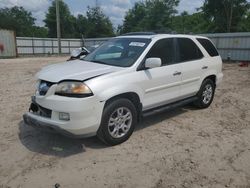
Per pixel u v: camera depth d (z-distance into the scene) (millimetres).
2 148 4660
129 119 4906
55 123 4207
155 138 5133
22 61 24438
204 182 3717
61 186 3615
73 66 4980
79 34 68875
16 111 6695
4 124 5777
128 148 4699
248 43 20609
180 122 6039
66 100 4129
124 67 4895
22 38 35656
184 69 5941
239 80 11922
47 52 38594
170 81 5602
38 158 4340
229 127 5789
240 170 4039
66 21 68562
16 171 3967
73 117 4133
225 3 42500
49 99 4266
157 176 3857
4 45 29797
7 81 11344
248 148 4773
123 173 3928
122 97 4793
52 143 4867
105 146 4766
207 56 6793
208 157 4422
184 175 3887
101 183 3688
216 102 7828
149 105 5281
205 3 44531
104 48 5863
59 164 4168
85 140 4992
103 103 4367
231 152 4609
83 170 4000
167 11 57875
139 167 4090
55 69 4832
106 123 4520
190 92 6309
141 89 4992
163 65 5504
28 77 12594
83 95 4160
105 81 4418
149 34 5887
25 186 3613
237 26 44250
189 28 56406
